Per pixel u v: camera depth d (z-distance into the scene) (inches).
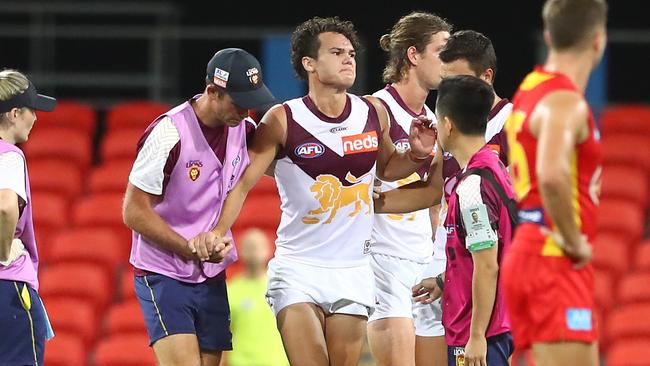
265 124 834.2
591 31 656.4
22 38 2118.6
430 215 997.2
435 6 2082.9
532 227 665.0
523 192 669.3
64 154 1939.0
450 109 768.9
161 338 821.2
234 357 1300.4
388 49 962.7
